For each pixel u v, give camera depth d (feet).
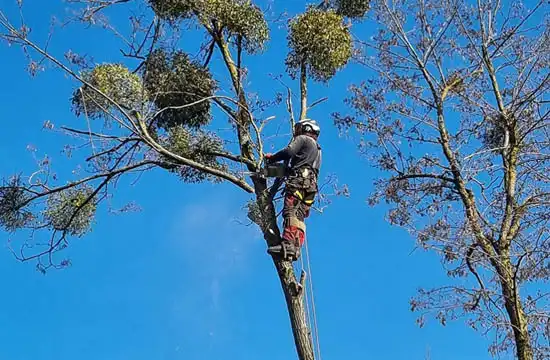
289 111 27.78
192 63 30.17
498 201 36.65
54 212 32.04
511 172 37.32
